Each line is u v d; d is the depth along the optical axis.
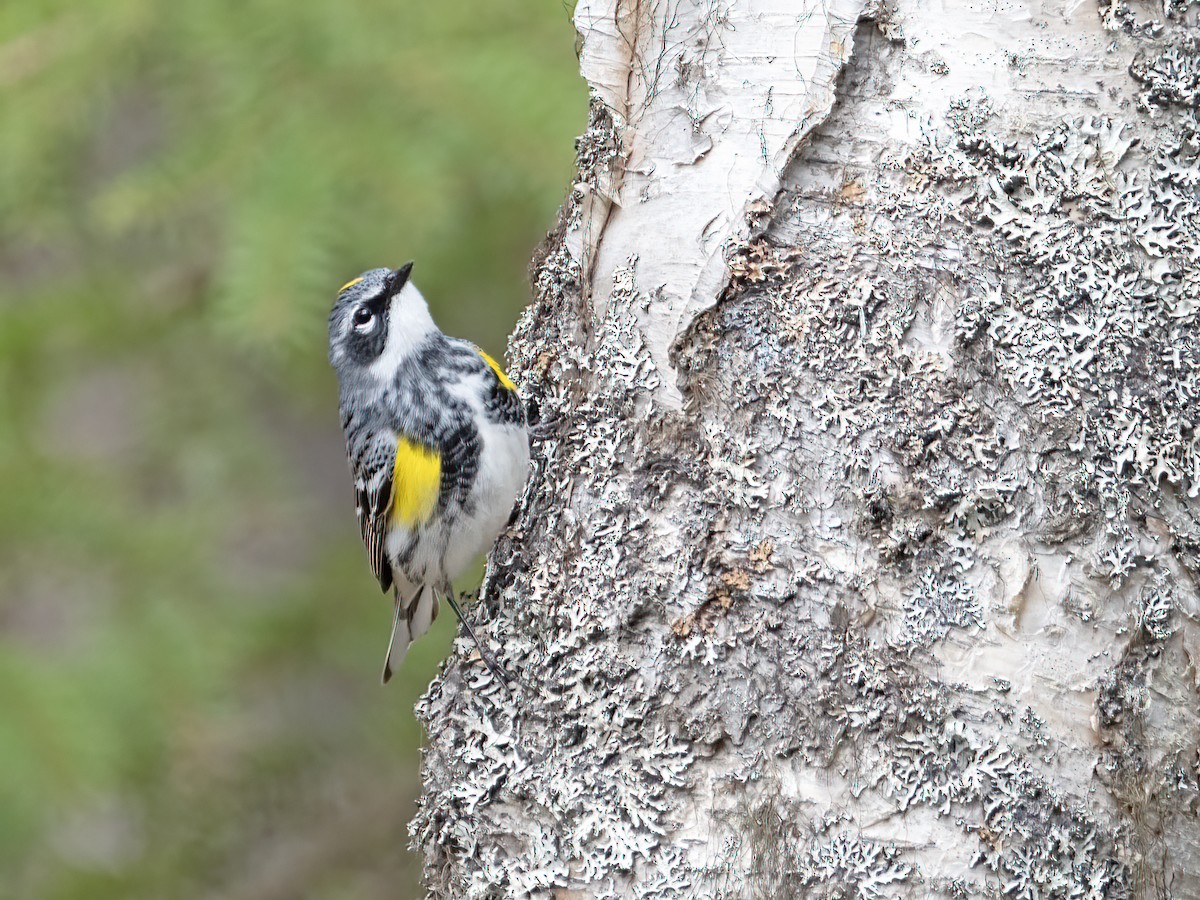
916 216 6.55
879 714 6.09
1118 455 6.13
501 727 6.99
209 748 10.94
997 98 6.57
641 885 6.32
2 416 11.81
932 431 6.28
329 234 10.02
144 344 12.38
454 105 10.41
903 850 5.94
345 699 12.27
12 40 10.78
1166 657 6.03
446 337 8.64
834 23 6.74
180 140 10.62
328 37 10.73
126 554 11.63
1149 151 6.42
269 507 12.70
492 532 8.41
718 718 6.36
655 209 7.16
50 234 11.58
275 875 11.62
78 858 10.91
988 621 6.08
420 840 7.29
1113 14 6.52
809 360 6.55
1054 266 6.34
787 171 6.82
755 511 6.50
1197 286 6.29
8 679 10.42
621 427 7.04
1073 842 5.84
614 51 7.42
